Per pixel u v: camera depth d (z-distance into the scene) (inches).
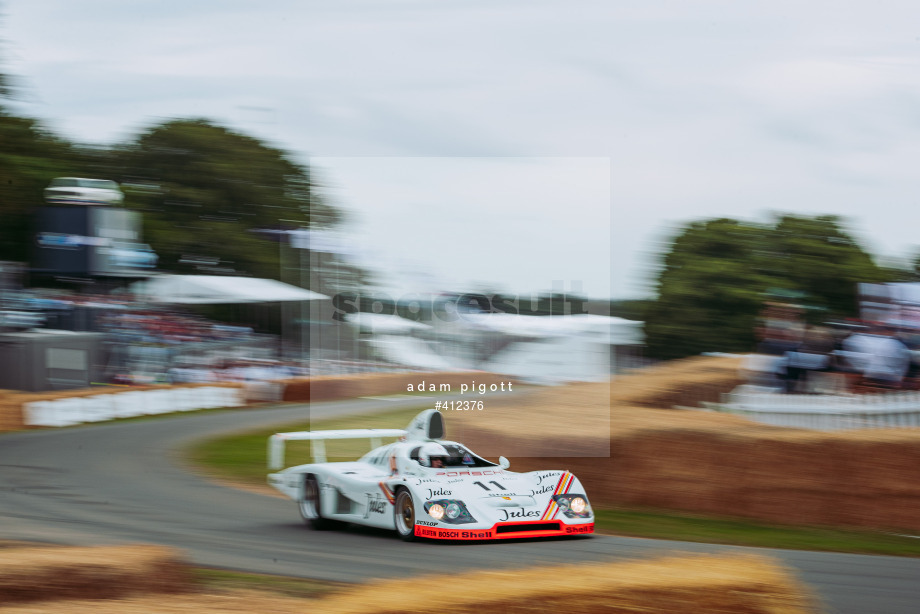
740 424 442.0
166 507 412.8
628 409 496.7
